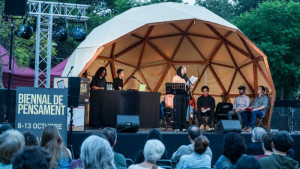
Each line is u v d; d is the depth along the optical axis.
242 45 14.38
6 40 20.70
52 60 29.84
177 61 16.06
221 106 14.38
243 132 12.51
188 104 12.14
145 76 16.05
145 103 12.27
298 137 11.88
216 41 15.20
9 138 4.34
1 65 18.23
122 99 11.54
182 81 12.51
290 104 13.57
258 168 3.52
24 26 13.23
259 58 14.09
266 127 13.95
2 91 10.27
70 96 9.25
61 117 8.69
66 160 5.79
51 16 14.13
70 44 30.28
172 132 11.47
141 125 12.20
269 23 24.61
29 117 8.61
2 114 10.24
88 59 12.08
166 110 12.25
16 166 2.80
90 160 3.91
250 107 14.07
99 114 11.70
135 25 12.37
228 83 15.95
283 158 5.07
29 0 13.91
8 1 10.91
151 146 5.11
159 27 14.62
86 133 10.05
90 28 30.16
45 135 5.62
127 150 10.45
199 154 6.21
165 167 6.71
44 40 20.69
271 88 13.77
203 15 13.01
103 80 12.98
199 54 15.85
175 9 12.88
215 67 16.02
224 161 5.21
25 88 8.61
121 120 10.61
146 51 15.52
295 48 24.81
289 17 24.53
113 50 14.77
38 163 2.80
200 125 13.68
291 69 23.44
